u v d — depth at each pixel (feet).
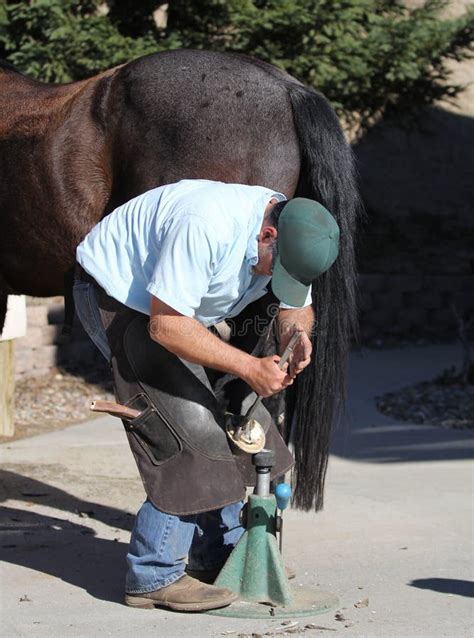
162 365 16.28
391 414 35.27
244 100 18.29
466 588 18.08
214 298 16.06
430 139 69.92
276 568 16.96
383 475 26.58
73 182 19.31
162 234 15.81
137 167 18.58
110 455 28.37
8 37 40.93
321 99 18.54
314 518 22.47
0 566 19.15
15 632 15.80
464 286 54.39
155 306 15.55
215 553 18.16
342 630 15.98
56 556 19.81
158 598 16.78
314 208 15.25
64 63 39.88
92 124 19.19
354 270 18.31
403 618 16.56
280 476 18.52
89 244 16.61
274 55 41.47
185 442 16.25
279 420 18.54
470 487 25.27
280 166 18.22
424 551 20.21
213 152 18.17
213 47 41.91
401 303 52.49
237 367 15.44
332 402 18.07
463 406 35.73
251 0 41.16
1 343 30.42
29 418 33.58
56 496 24.14
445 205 66.18
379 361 45.73
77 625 16.12
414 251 59.52
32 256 20.34
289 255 15.08
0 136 20.02
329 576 18.72
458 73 71.15
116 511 23.09
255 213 15.66
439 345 51.19
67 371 38.93
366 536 21.18
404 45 43.70
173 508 16.29
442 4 47.01
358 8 41.63
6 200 20.07
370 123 56.70
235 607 16.75
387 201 65.36
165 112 18.42
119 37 39.40
